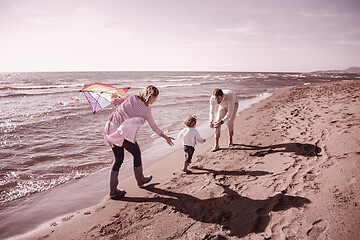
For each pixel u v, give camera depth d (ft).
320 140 13.14
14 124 23.98
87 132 21.75
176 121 26.48
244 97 51.78
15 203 9.60
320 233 5.81
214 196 8.95
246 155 13.20
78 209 9.09
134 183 11.21
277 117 23.41
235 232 6.61
